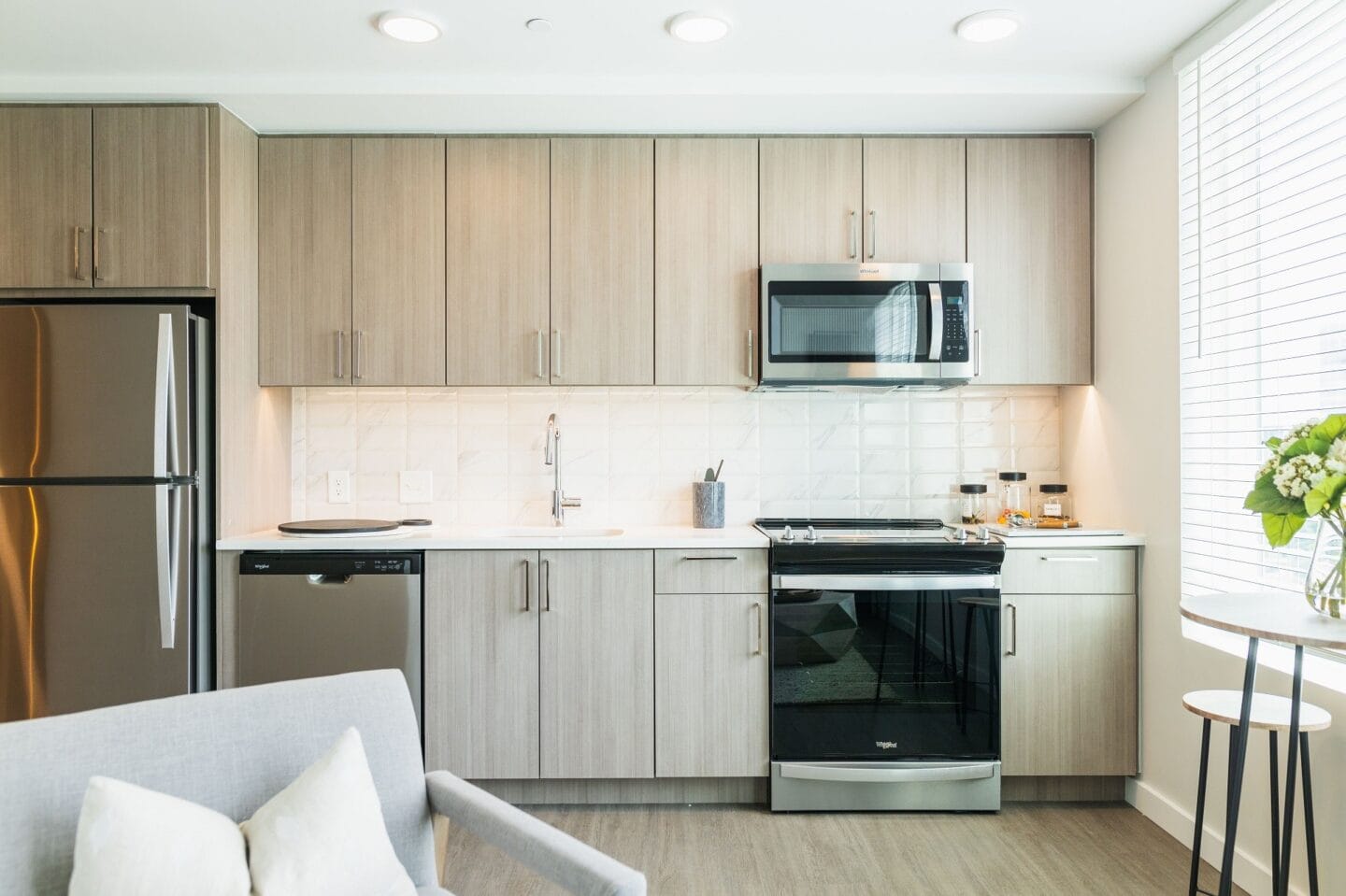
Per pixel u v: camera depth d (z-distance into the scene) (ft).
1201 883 7.90
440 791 4.95
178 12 7.91
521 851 4.30
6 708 8.83
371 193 10.26
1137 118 9.55
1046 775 9.77
